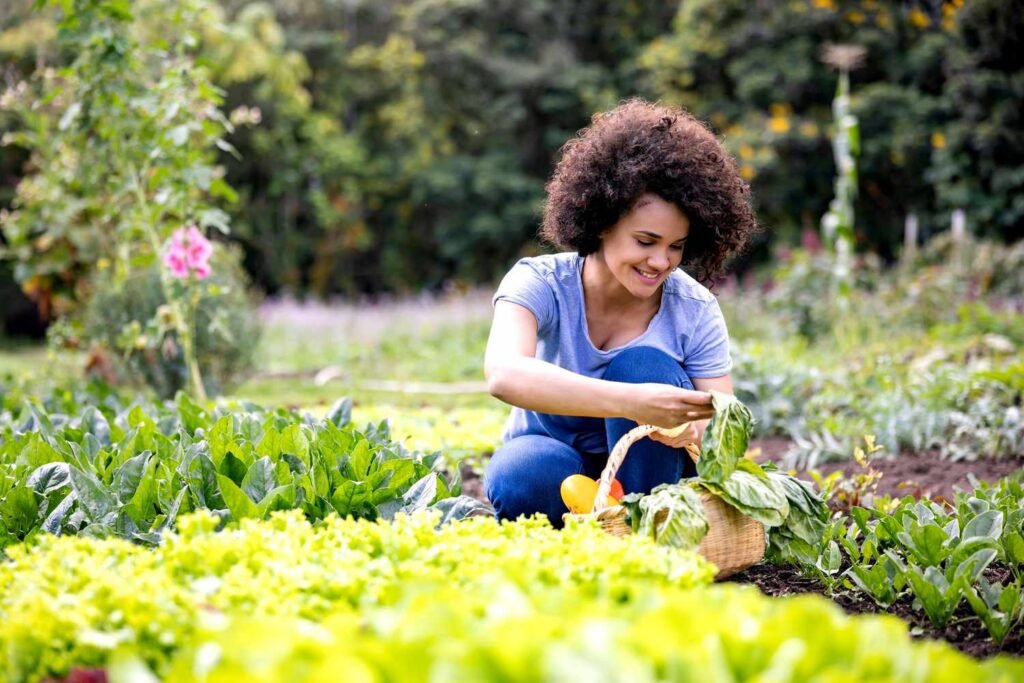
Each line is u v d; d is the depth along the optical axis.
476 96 20.05
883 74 16.03
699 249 3.02
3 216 7.17
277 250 19.72
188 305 5.79
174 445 3.26
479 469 4.84
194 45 5.80
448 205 20.00
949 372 5.90
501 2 19.95
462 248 19.81
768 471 2.92
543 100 19.62
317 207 19.50
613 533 2.64
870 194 15.97
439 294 20.59
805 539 2.80
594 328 3.17
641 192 2.80
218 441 3.00
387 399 8.09
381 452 3.08
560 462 3.07
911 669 1.40
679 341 3.18
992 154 13.53
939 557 2.86
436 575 1.96
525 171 20.44
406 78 20.02
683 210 2.82
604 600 1.63
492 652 1.26
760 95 16.03
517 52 20.67
